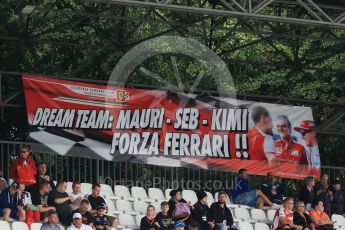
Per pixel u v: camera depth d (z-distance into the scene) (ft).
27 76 147.54
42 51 163.94
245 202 149.69
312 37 151.64
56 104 148.36
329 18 131.95
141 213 142.41
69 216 128.67
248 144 155.22
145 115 151.94
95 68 164.86
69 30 163.94
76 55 165.78
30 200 129.49
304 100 160.35
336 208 152.87
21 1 142.82
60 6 162.50
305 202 147.84
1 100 149.48
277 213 140.87
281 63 162.09
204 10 126.62
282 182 159.02
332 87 178.09
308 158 157.48
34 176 134.82
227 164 154.20
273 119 156.76
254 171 155.02
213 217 137.08
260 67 175.94
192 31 169.27
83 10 162.40
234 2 128.88
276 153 156.15
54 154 147.74
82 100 149.59
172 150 152.35
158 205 144.97
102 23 164.04
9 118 158.10
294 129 157.48
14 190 128.36
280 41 175.32
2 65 159.94
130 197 145.48
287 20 129.90
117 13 159.74
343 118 177.37
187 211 134.51
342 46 175.42
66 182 137.80
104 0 123.13
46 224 122.31
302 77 177.27
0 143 144.15
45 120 147.43
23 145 145.28
